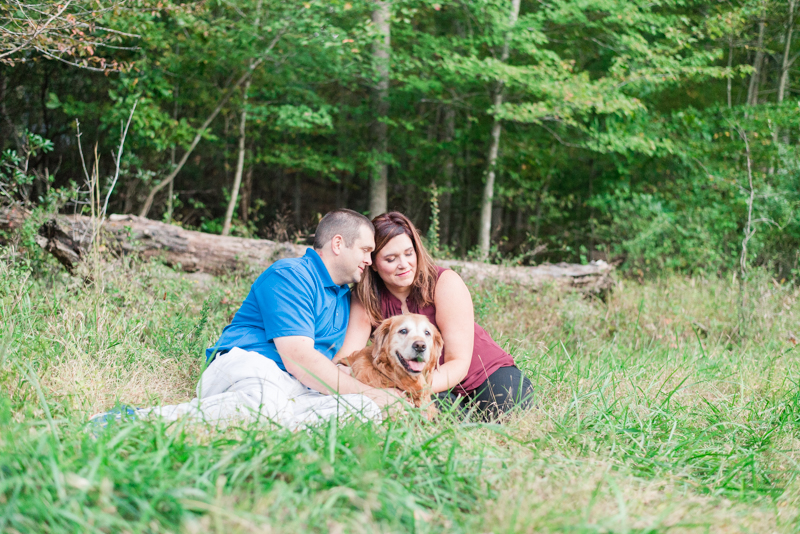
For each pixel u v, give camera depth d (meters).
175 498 1.75
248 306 3.17
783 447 2.96
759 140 9.41
